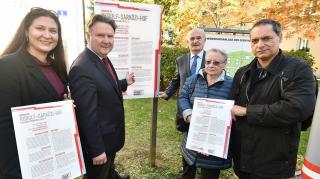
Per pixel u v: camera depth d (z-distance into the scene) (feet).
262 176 7.15
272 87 6.89
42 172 6.06
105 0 10.05
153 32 11.14
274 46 6.86
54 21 6.68
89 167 8.60
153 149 12.85
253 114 6.90
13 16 14.89
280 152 6.89
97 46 8.05
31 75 6.26
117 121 8.45
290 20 20.10
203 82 8.95
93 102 7.46
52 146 6.24
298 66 6.69
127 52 10.82
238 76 7.93
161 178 11.96
